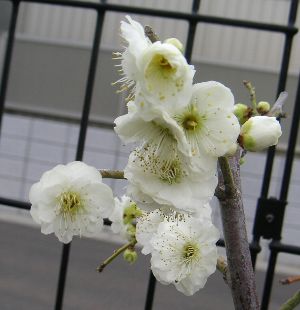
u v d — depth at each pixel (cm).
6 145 154
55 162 152
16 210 152
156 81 16
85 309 98
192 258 22
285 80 34
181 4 141
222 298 107
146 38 16
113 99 148
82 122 36
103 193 21
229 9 138
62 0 37
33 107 154
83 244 132
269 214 32
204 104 17
